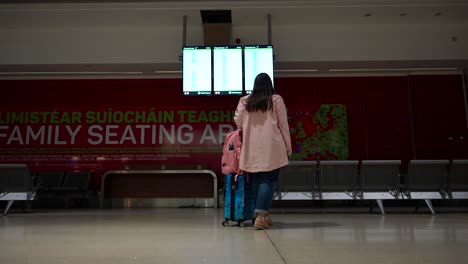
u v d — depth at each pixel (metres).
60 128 8.48
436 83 8.45
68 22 7.35
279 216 4.75
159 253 1.88
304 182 5.18
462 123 8.32
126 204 7.93
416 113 8.38
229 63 6.74
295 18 7.24
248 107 3.13
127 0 6.70
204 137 8.48
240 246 2.08
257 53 6.76
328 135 8.39
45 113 8.52
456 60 7.44
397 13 7.09
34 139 8.44
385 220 3.93
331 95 8.51
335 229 3.00
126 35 7.57
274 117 3.13
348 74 8.55
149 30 7.58
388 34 7.51
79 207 7.99
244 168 3.08
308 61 7.44
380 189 5.11
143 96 8.60
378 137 8.35
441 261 1.61
